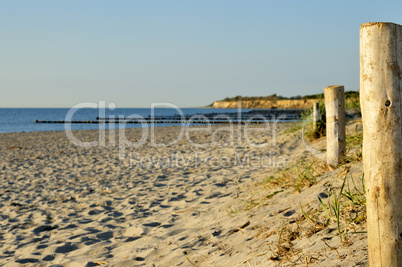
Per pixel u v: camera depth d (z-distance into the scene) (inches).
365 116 77.3
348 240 107.7
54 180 337.4
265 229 145.5
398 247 75.6
